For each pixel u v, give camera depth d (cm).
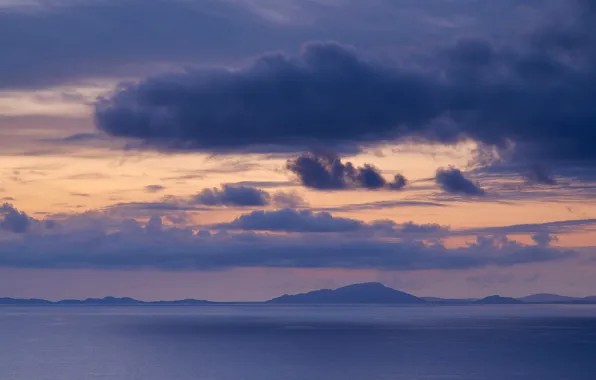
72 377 12962
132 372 13588
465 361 15062
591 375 12925
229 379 12556
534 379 12438
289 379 12475
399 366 14200
